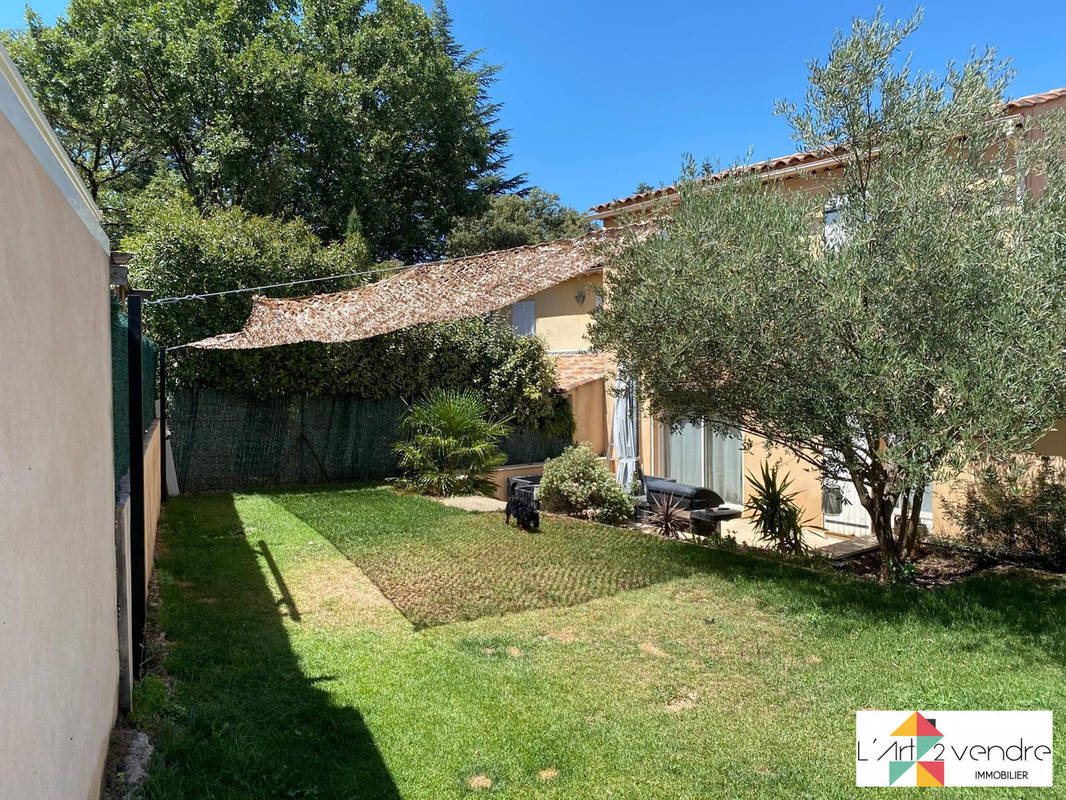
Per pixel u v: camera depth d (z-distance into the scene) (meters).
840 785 4.09
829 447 7.94
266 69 23.89
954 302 6.35
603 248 9.45
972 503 9.40
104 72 23.17
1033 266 5.98
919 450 6.41
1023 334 5.68
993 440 5.71
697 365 8.12
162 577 8.07
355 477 16.31
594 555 9.38
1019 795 4.01
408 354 16.53
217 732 4.43
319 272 16.30
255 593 7.59
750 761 4.33
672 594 7.73
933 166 6.83
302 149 26.62
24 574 2.41
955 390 5.93
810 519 11.14
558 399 17.50
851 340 6.93
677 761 4.32
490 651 6.06
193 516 11.71
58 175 3.13
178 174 27.14
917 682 5.45
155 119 24.16
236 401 14.95
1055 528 8.66
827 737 4.63
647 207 10.08
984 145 7.27
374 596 7.56
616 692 5.27
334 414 16.02
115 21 23.09
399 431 16.20
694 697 5.21
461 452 14.47
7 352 2.32
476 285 11.44
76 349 3.51
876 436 7.41
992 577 8.21
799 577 8.34
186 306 14.20
